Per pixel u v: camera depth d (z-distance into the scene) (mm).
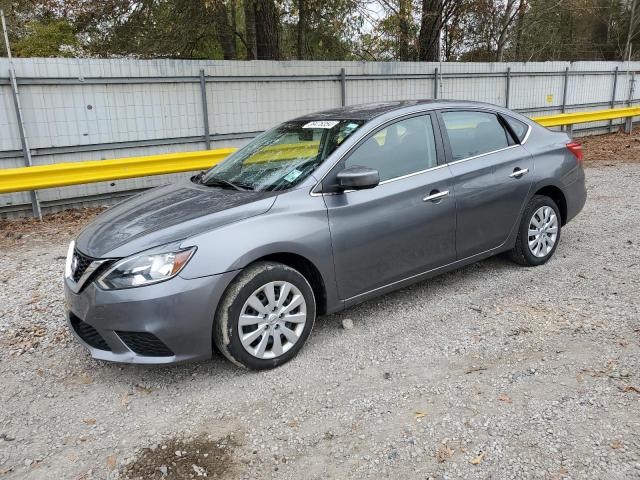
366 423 2963
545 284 4766
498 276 5000
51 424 3090
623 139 15414
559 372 3354
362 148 3951
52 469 2715
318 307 3883
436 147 4355
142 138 9102
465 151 4535
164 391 3377
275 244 3420
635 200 7949
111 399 3318
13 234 7219
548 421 2883
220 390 3350
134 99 8898
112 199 8922
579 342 3713
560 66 15688
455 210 4336
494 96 14422
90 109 8523
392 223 3967
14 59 7723
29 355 3896
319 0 11484
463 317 4203
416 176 4152
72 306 3412
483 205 4543
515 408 3014
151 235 3273
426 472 2572
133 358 3211
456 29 16672
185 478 2613
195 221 3361
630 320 3986
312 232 3584
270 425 2990
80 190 8555
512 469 2553
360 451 2746
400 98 12414
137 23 14227
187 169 8734
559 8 19688
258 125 10312
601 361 3445
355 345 3840
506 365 3475
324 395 3246
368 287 3963
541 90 15539
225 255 3254
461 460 2637
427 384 3307
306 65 10656
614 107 17812
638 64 17891
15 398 3363
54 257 6156
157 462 2734
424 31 14203
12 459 2797
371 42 14188
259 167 4141
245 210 3469
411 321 4184
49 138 8234
